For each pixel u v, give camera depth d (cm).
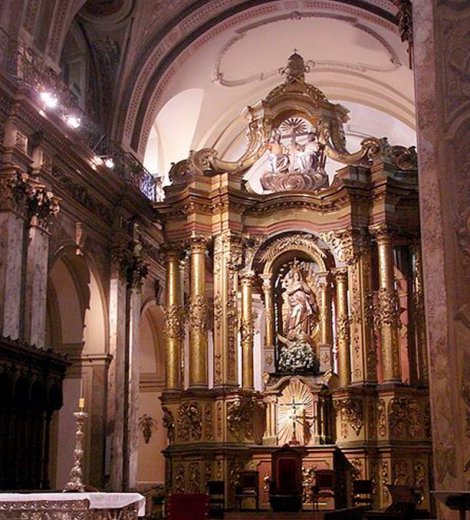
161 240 2252
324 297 1992
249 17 2141
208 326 1998
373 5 2047
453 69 551
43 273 1552
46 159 1609
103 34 2006
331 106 2072
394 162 1994
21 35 1575
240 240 1998
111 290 1914
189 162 2073
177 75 2216
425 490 1803
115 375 1861
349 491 1820
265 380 1977
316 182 2044
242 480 1820
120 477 1848
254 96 2486
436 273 525
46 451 1412
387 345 1853
